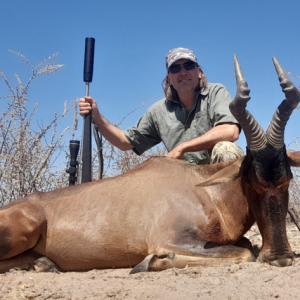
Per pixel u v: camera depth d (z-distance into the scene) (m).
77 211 1.76
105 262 1.71
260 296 1.09
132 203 1.71
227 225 1.67
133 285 1.28
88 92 2.37
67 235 1.73
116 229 1.68
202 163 2.24
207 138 2.01
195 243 1.58
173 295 1.14
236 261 1.51
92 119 2.38
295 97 1.40
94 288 1.28
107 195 1.77
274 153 1.44
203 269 1.43
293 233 2.69
